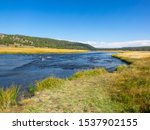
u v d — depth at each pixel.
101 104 11.04
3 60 57.50
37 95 13.66
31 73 29.70
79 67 38.91
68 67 38.91
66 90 14.66
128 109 10.05
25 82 21.88
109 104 11.02
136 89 13.08
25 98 13.98
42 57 77.75
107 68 36.62
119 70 27.23
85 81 18.27
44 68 36.97
